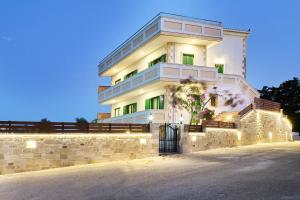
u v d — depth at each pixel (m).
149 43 30.62
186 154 23.42
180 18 28.31
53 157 19.53
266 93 51.56
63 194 12.45
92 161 20.81
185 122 29.39
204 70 29.14
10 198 12.21
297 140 39.16
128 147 22.16
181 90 28.81
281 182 12.67
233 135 27.70
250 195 10.95
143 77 30.58
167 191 12.10
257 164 17.30
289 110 48.44
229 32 34.41
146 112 28.62
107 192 12.44
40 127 19.28
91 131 20.94
